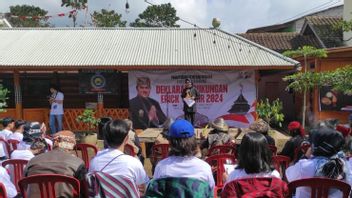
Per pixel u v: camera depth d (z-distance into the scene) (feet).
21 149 17.85
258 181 9.89
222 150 18.95
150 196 10.03
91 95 49.44
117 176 11.33
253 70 43.70
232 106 44.16
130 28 55.11
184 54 44.80
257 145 10.27
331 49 45.03
